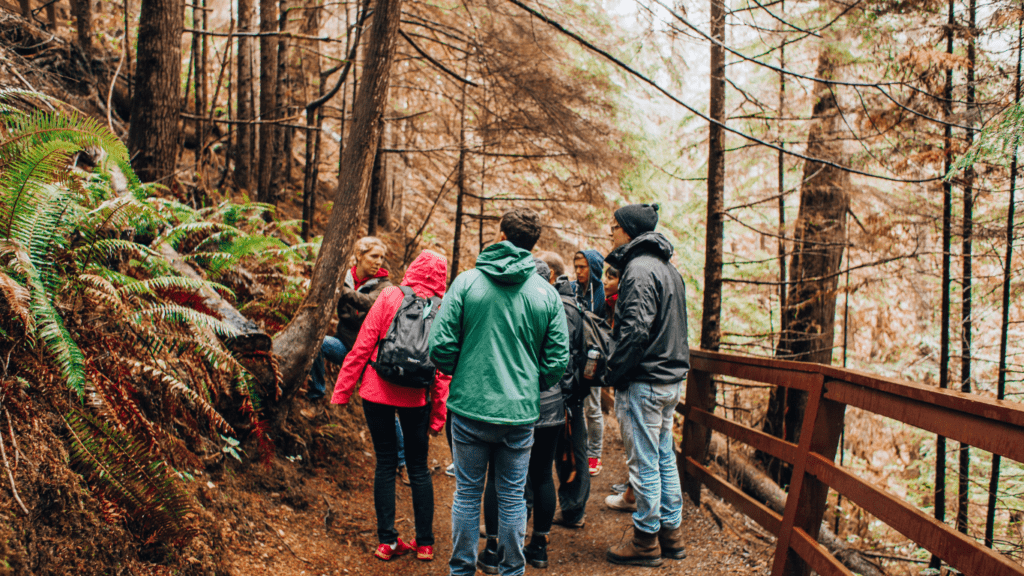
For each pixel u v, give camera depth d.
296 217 8.65
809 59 6.49
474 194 9.75
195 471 3.04
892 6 5.10
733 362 3.64
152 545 2.36
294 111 8.73
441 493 4.39
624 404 3.28
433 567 3.22
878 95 5.63
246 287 4.76
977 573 1.67
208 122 6.70
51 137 2.48
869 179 7.39
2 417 2.02
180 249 4.54
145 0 4.61
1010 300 5.53
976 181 4.99
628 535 3.52
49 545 1.93
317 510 3.58
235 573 2.68
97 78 6.76
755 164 8.16
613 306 4.49
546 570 3.23
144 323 2.82
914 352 9.14
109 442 2.29
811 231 7.06
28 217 2.43
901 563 6.63
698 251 9.73
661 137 9.49
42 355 2.30
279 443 3.85
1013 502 5.96
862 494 2.26
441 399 3.32
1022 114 3.05
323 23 8.77
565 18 7.38
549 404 3.07
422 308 3.17
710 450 6.04
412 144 10.21
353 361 3.13
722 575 3.17
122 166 3.19
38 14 7.36
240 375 3.03
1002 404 1.67
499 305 2.64
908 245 6.16
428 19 8.03
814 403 2.71
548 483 3.20
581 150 8.23
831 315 7.07
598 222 9.56
